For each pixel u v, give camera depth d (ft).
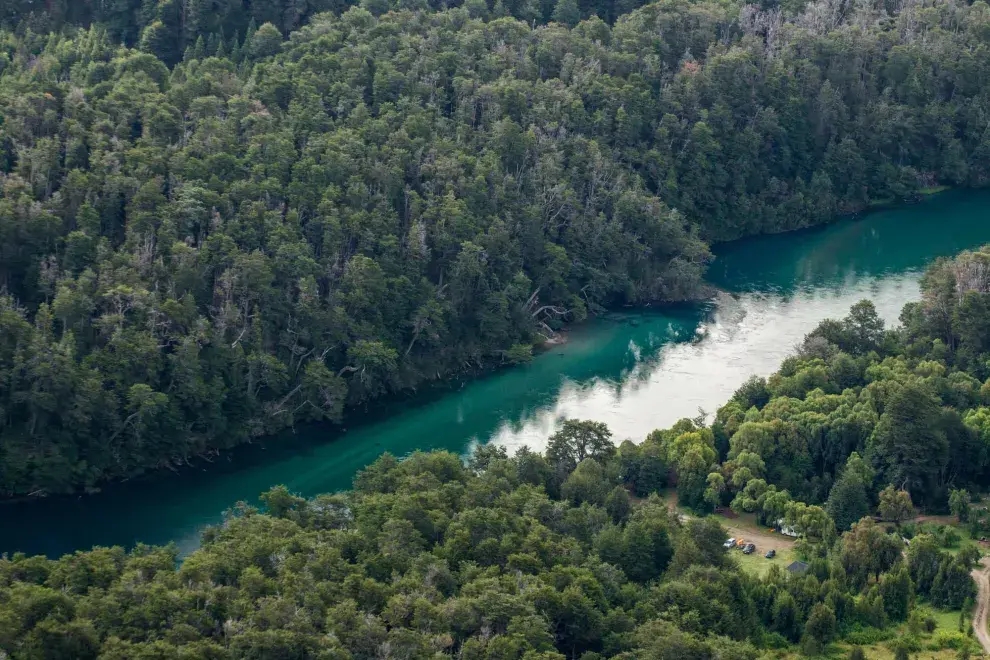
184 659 628.69
